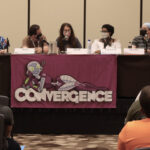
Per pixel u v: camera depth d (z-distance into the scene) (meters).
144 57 6.73
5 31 10.68
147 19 10.59
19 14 10.66
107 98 6.79
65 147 6.08
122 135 3.10
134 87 6.79
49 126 7.00
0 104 4.43
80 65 6.75
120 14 10.60
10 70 6.84
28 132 7.02
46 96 6.83
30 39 7.68
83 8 10.62
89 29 10.63
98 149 5.98
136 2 10.57
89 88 6.79
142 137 3.03
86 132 7.00
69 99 6.82
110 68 6.75
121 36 10.63
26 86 6.82
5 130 3.25
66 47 7.54
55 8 10.62
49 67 6.78
